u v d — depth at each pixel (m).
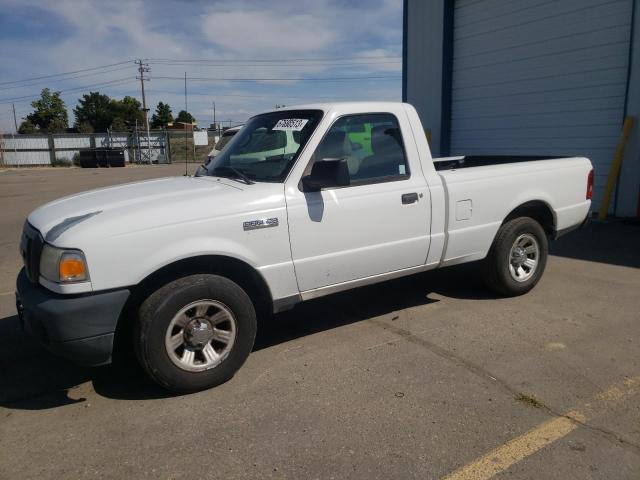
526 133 11.28
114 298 3.40
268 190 3.94
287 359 4.20
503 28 11.45
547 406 3.38
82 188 20.36
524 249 5.44
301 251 4.04
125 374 4.08
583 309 5.07
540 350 4.19
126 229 3.43
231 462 2.93
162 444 3.13
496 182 5.09
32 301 3.42
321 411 3.41
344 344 4.45
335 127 4.27
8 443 3.20
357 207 4.25
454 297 5.54
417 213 4.59
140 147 45.72
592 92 9.88
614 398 3.44
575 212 5.82
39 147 43.50
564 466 2.79
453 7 12.62
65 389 3.88
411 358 4.12
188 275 3.70
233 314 3.76
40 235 3.58
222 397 3.65
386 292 5.77
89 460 3.00
